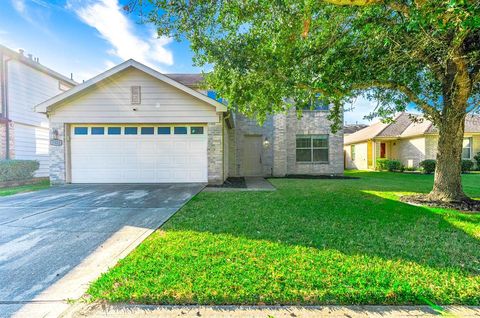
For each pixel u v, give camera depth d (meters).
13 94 12.09
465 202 6.19
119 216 5.17
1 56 11.49
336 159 14.84
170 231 4.11
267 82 5.93
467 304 2.23
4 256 3.28
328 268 2.77
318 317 2.09
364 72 5.92
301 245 3.47
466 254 3.20
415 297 2.27
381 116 8.12
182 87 9.57
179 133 10.16
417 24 3.79
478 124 17.61
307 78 6.11
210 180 10.07
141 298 2.27
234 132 14.59
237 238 3.74
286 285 2.42
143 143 10.16
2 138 11.55
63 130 9.95
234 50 5.78
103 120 9.89
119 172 10.16
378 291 2.31
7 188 9.41
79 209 5.81
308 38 5.83
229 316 2.11
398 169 18.97
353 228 4.27
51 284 2.61
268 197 7.17
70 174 10.14
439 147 6.70
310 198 7.02
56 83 14.86
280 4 4.70
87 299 2.32
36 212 5.55
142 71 9.71
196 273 2.65
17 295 2.42
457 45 4.59
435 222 4.63
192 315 2.12
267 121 14.75
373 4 4.20
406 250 3.31
